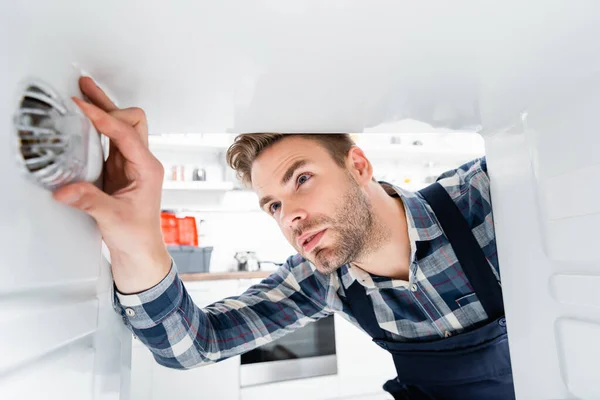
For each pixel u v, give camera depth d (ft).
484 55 1.32
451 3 1.01
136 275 1.77
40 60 1.02
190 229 9.04
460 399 2.90
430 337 3.10
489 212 2.97
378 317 3.22
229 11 0.99
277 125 1.99
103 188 1.53
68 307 1.27
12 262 0.91
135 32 1.08
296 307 3.43
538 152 1.84
